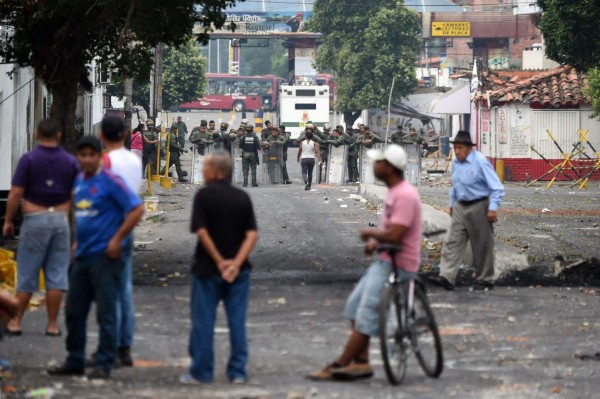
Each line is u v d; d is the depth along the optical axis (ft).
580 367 76.74
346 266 128.98
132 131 312.50
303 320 94.22
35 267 84.28
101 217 68.74
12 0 123.34
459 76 428.56
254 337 86.12
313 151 280.92
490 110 354.74
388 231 69.36
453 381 70.54
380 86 591.37
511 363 77.82
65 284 84.99
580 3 269.85
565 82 346.54
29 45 124.88
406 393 65.98
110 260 68.69
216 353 79.36
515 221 194.08
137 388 66.23
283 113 604.49
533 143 341.82
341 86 610.24
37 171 83.66
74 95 123.24
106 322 68.95
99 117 372.17
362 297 69.97
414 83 595.06
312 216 197.47
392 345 68.95
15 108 201.87
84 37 122.52
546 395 66.44
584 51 275.59
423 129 592.19
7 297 72.74
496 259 125.18
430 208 186.19
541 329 92.02
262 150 314.55
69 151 121.60
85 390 65.36
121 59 131.13
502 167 342.85
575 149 329.31
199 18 129.08
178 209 215.51
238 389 65.98
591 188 302.86
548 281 121.19
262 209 213.66
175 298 104.27
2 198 147.84
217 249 67.21
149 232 166.20
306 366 75.10
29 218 83.82
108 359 69.36
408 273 70.28
